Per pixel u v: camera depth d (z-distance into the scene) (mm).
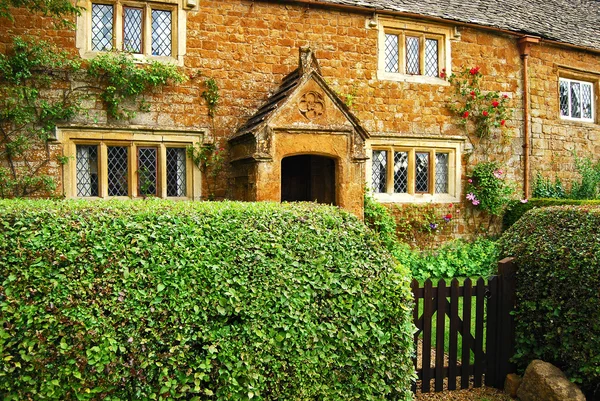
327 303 3496
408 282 3807
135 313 3051
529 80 10422
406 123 9328
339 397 3486
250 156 7176
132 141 7746
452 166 9797
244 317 3268
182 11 7957
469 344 4516
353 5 8727
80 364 2936
